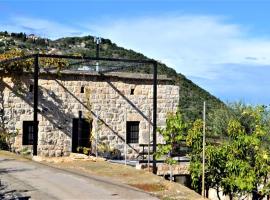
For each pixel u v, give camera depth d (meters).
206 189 17.53
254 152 17.05
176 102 28.09
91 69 27.66
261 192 16.53
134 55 53.47
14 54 24.91
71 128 25.66
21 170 16.83
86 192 13.23
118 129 26.67
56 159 20.14
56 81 25.23
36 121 21.08
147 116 27.42
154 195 13.26
